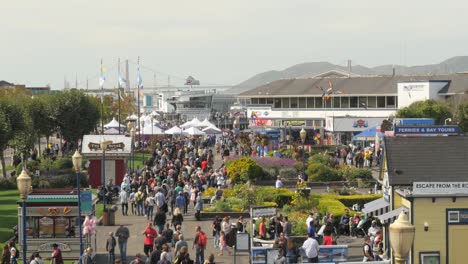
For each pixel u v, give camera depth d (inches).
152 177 2476.6
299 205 2080.5
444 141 1507.1
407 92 5034.5
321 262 1360.7
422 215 1363.2
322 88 5408.5
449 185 1359.5
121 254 1563.7
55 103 4441.4
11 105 3435.0
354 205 2169.0
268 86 5826.8
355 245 1696.6
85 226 1594.5
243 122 7578.7
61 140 5068.9
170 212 2185.0
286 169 2920.8
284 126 5201.8
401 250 738.2
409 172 1465.3
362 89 5329.7
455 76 5196.9
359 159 3248.0
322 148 3895.2
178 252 1387.8
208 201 2363.4
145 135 4628.4
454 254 1366.9
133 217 2161.7
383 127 3339.1
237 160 2874.0
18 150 3494.1
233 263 1578.5
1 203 2513.5
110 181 2571.4
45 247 1610.5
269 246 1461.6
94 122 4581.7
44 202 1610.5
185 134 4606.3
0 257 1614.2
